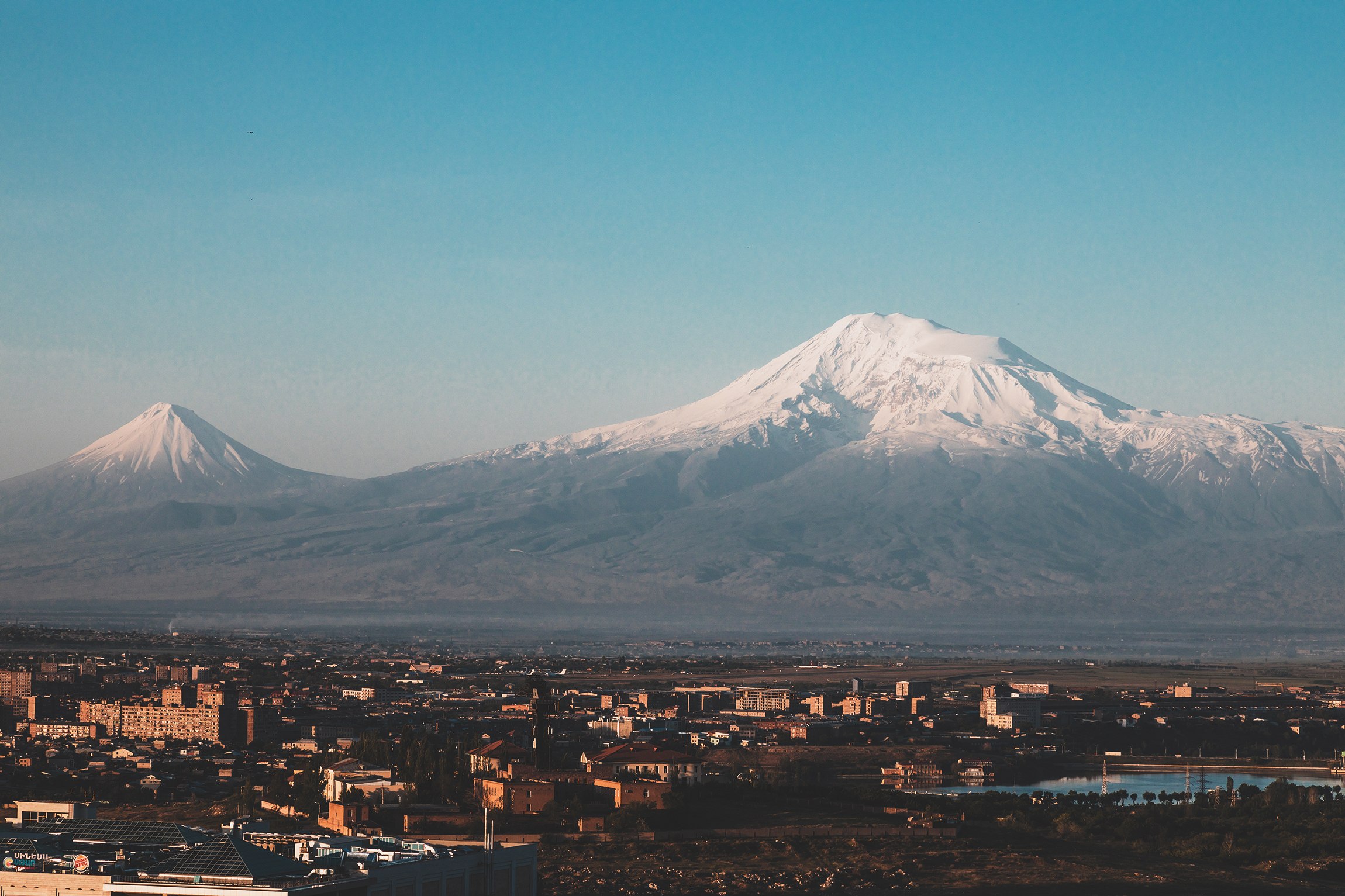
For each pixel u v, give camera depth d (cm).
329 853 19288
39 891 17662
